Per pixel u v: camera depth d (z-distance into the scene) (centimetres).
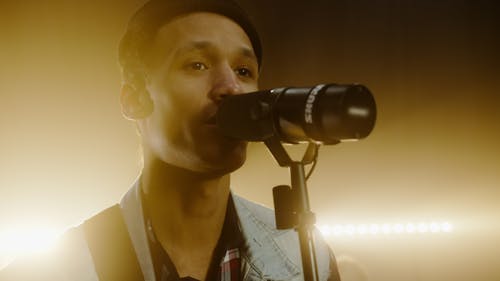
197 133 115
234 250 129
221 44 119
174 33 119
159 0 121
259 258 131
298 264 135
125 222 125
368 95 100
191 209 121
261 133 108
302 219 108
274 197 111
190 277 120
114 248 122
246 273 129
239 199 136
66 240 121
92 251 121
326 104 99
